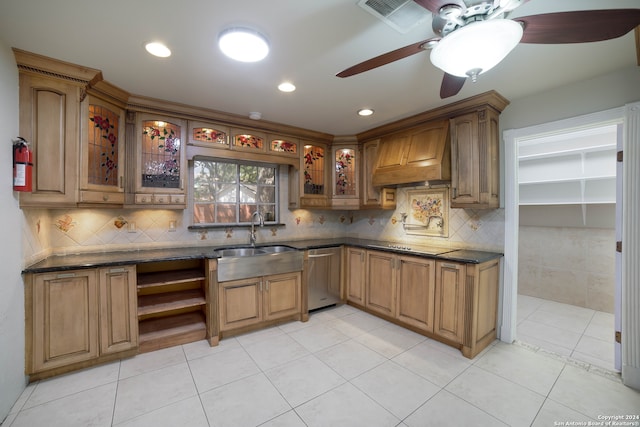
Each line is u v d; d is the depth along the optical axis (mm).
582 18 1064
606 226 3445
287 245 3412
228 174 3371
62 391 1907
